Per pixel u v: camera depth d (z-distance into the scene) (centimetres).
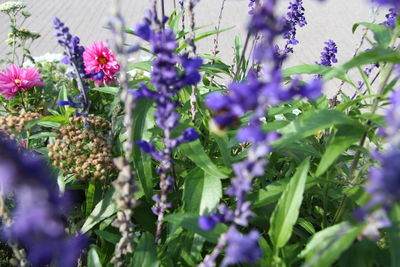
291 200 51
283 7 176
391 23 69
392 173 32
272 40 36
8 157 31
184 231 57
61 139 69
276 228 51
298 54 187
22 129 68
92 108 85
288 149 61
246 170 42
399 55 52
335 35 211
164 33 47
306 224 60
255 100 36
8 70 81
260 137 37
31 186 32
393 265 45
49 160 71
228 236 41
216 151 70
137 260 53
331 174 62
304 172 51
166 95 48
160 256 57
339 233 44
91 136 67
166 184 52
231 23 213
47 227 34
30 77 81
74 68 66
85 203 71
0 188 48
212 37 192
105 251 63
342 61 179
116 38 43
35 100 87
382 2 37
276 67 59
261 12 36
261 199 57
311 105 68
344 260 52
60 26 62
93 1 255
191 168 66
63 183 67
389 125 39
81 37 200
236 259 38
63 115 76
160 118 49
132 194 49
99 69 78
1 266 64
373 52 52
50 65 94
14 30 93
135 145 62
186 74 48
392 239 46
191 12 60
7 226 48
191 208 57
